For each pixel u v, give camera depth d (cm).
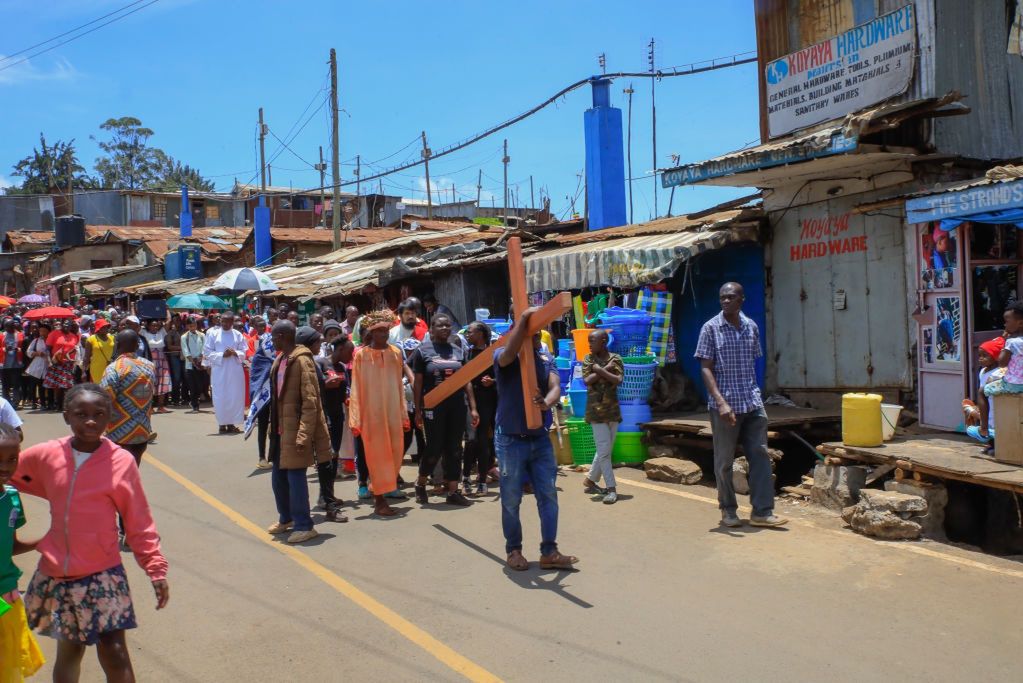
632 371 951
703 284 1116
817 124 1016
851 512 680
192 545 691
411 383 804
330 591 566
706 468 936
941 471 643
